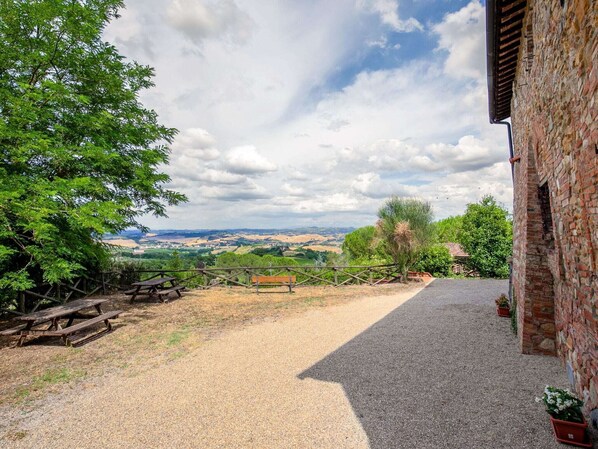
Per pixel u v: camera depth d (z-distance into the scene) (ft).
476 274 51.34
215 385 13.64
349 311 26.94
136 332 21.99
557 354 15.08
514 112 21.42
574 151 8.87
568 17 8.43
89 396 12.97
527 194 15.65
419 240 41.52
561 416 9.19
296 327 22.53
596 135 7.04
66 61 24.70
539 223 15.48
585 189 8.18
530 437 9.39
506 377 13.38
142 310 28.66
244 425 10.58
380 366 15.15
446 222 82.28
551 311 15.37
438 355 16.25
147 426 10.66
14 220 21.57
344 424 10.47
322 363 15.76
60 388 13.74
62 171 25.77
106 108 28.22
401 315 24.80
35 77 24.58
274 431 10.20
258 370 15.15
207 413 11.38
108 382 14.25
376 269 43.62
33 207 19.79
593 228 7.99
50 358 17.30
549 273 15.37
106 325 22.79
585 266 9.16
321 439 9.73
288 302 31.30
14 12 21.93
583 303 9.80
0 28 21.68
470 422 10.29
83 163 25.40
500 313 23.24
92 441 9.93
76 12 23.80
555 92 10.30
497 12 12.70
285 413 11.25
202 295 35.76
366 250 66.23
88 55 25.76
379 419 10.69
